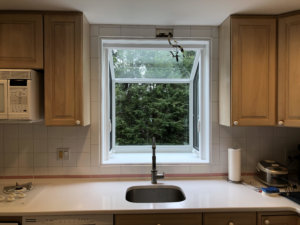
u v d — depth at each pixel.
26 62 1.61
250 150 2.00
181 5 1.56
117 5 1.55
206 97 2.08
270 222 1.41
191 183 1.84
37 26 1.61
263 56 1.70
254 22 1.69
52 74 1.64
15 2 1.50
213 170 1.99
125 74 2.39
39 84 1.69
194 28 1.97
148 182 1.88
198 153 2.24
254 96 1.70
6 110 1.51
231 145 2.00
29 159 1.90
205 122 2.12
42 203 1.43
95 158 1.93
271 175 1.72
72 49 1.65
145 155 2.32
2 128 1.88
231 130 2.00
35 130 1.90
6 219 1.33
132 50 2.20
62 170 1.92
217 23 1.91
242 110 1.70
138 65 2.33
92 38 1.92
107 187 1.75
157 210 1.36
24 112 1.52
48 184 1.82
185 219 1.39
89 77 1.91
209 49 2.01
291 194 1.55
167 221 1.39
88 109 1.86
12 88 1.51
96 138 1.93
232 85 1.69
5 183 1.83
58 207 1.37
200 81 2.15
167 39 1.97
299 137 2.02
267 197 1.54
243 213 1.41
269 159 2.01
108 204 1.42
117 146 2.43
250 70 1.70
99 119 1.94
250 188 1.72
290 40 1.64
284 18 1.66
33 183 1.84
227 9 1.62
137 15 1.73
